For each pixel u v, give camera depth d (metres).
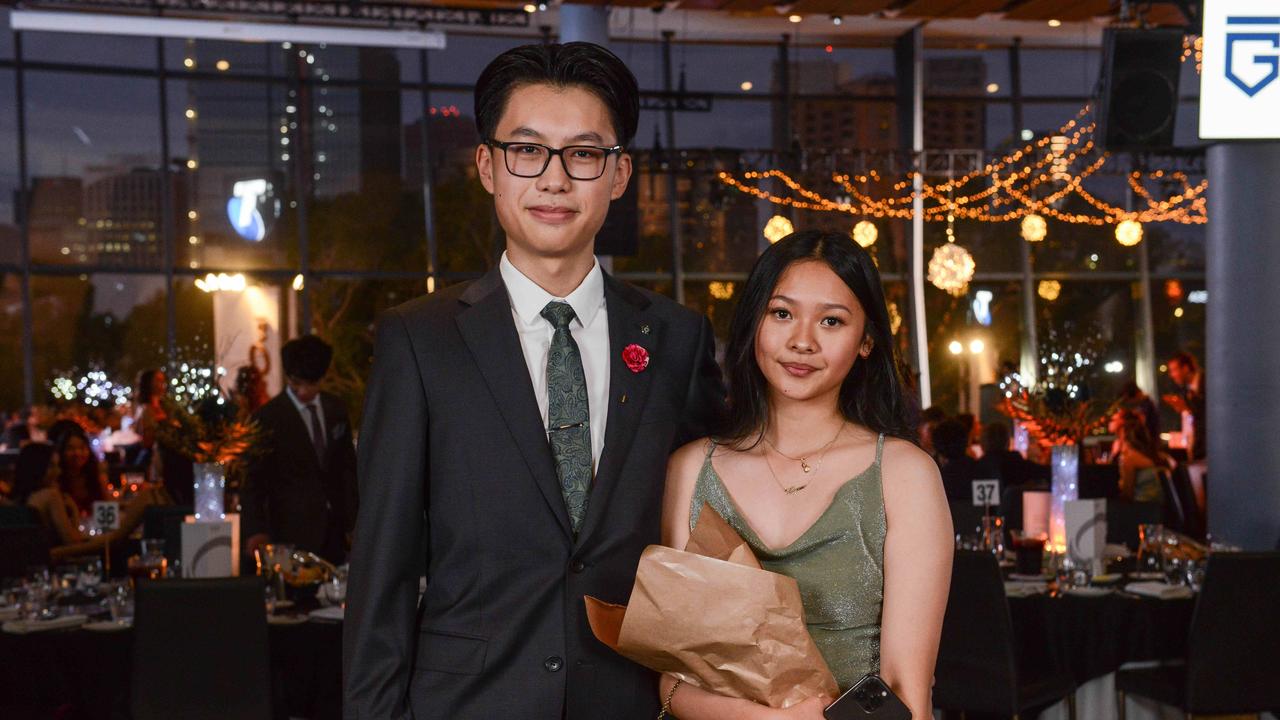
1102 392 14.05
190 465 6.23
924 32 13.83
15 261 12.06
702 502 1.96
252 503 5.65
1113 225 14.11
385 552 1.87
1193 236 14.19
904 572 1.83
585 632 1.87
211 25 8.55
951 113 13.98
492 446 1.90
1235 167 6.49
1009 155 13.77
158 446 6.41
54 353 12.09
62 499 6.36
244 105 12.72
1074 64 14.05
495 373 1.92
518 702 1.84
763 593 1.66
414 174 13.13
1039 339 14.01
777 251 1.93
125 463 10.32
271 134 12.78
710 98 12.98
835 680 1.83
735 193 13.49
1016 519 6.25
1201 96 5.34
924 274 13.78
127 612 4.25
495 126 1.94
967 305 13.93
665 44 13.66
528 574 1.88
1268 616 4.13
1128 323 14.17
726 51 13.73
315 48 12.88
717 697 1.77
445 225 13.18
